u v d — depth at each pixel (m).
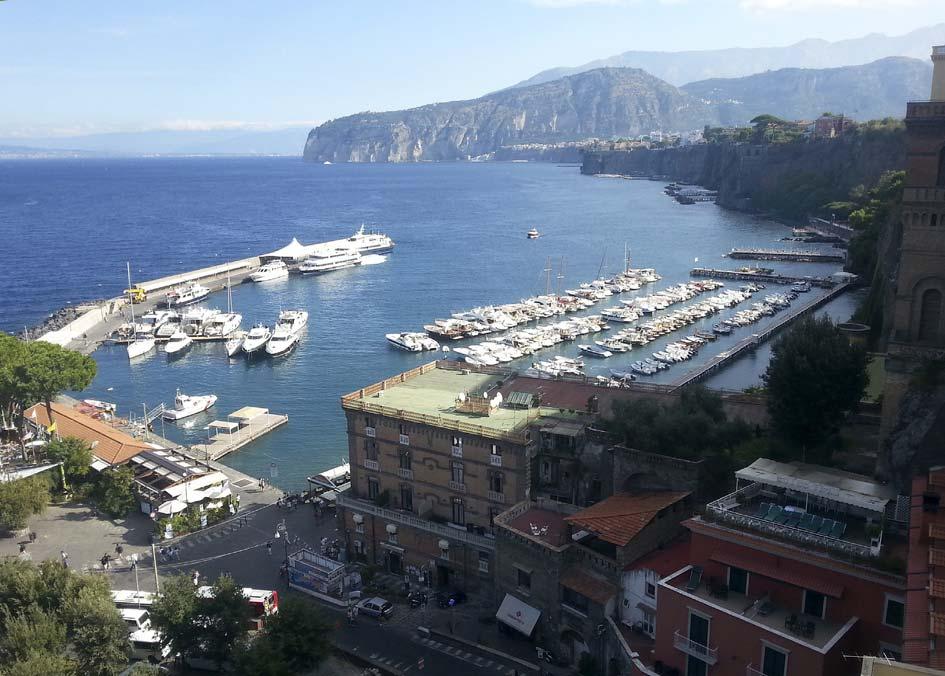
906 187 66.19
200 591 75.06
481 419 85.50
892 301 120.94
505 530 75.06
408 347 197.50
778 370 78.88
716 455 74.75
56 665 61.62
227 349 198.25
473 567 83.31
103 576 78.31
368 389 98.12
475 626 77.50
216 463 127.81
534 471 82.50
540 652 71.12
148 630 75.94
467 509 85.38
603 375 172.25
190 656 70.38
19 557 86.00
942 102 64.31
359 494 95.12
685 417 76.81
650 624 64.81
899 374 66.69
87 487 109.62
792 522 58.91
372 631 77.19
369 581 87.88
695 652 57.50
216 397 164.75
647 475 76.25
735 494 64.06
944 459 59.41
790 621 53.81
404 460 89.75
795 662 52.00
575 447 81.12
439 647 74.06
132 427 141.38
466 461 84.25
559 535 73.56
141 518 104.44
